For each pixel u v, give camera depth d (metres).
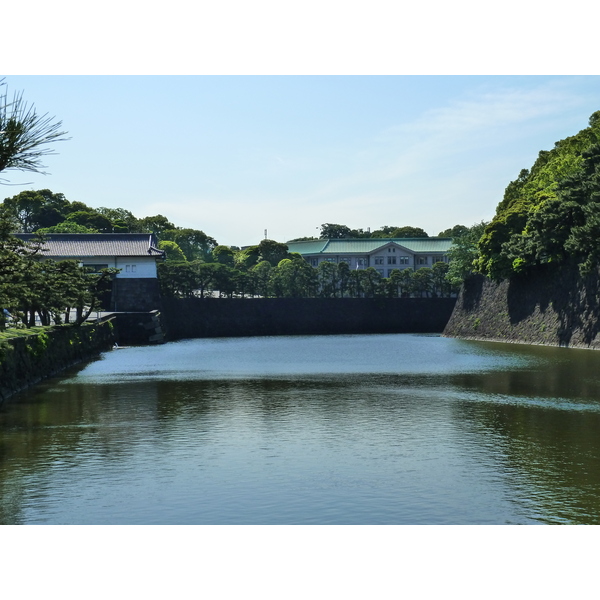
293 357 69.31
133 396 41.00
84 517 19.03
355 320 123.25
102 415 34.38
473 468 23.86
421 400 38.81
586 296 74.19
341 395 41.06
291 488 21.67
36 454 26.14
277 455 25.86
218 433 29.88
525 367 55.75
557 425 31.22
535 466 24.08
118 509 19.73
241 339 105.56
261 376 51.56
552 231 74.06
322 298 122.75
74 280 65.50
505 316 92.00
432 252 178.50
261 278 134.00
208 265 122.69
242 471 23.64
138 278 101.12
